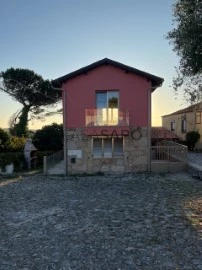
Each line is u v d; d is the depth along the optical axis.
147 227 10.13
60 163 28.91
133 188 17.23
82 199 14.75
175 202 13.66
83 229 10.13
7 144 29.14
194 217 11.23
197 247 8.34
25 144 28.72
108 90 23.00
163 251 8.12
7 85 50.25
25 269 7.32
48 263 7.62
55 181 20.45
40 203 14.10
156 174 22.05
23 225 10.80
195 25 11.20
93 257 7.90
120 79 22.92
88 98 23.11
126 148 22.92
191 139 36.41
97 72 23.05
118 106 22.92
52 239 9.30
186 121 39.59
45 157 23.62
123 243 8.78
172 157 23.52
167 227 10.09
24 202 14.41
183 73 12.95
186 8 11.64
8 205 13.88
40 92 50.84
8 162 25.19
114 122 22.72
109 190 16.86
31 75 50.19
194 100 13.78
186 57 11.96
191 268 7.12
